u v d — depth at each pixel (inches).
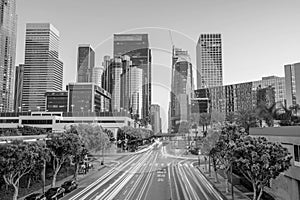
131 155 1355.8
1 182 1050.1
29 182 1135.0
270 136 1059.9
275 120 2112.5
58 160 1123.9
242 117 2234.3
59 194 948.0
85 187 1088.2
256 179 792.9
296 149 876.6
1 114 3149.6
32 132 2389.3
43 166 987.3
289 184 917.2
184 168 1457.9
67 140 1061.8
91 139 952.3
